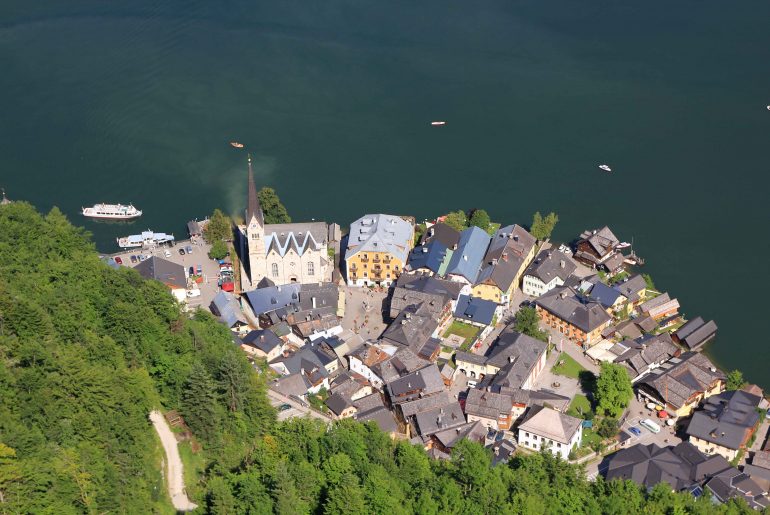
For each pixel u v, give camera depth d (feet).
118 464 593.01
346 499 585.63
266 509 570.05
